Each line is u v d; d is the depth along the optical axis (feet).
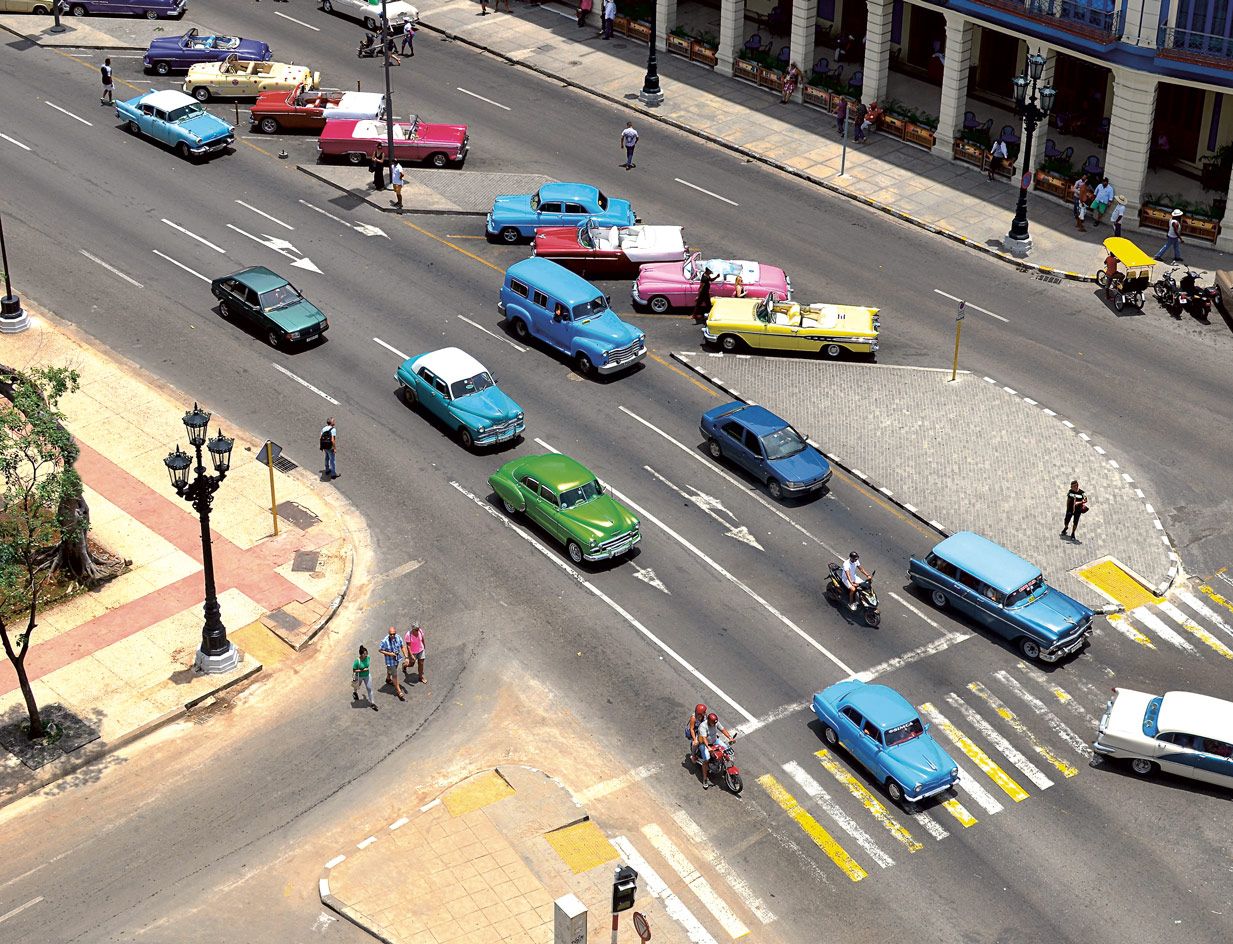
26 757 129.80
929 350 183.11
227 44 241.14
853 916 117.70
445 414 166.71
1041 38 204.95
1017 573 143.43
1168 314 189.78
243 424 169.07
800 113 233.96
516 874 120.26
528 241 202.59
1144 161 201.57
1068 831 125.39
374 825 124.88
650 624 144.77
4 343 179.73
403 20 250.57
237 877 120.26
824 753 131.75
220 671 138.41
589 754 131.34
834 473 164.25
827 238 204.44
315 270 195.42
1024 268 198.18
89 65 243.81
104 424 168.14
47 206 206.39
